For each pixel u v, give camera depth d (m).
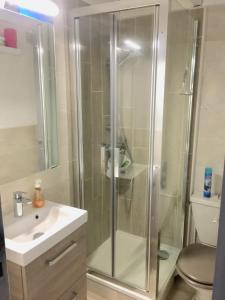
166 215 1.92
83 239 1.60
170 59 1.59
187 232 2.29
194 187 2.17
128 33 1.82
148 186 1.81
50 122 1.81
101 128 2.10
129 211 2.18
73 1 1.83
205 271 1.65
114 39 1.87
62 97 1.87
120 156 2.13
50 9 1.54
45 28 1.67
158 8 1.48
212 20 1.84
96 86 2.02
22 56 1.58
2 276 0.81
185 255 1.81
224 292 0.67
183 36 1.76
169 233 2.03
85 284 1.69
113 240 2.19
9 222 1.46
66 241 1.43
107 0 1.94
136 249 2.14
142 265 2.04
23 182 1.64
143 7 1.55
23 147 1.63
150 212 1.78
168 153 1.79
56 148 1.87
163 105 1.59
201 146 2.08
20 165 1.62
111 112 2.03
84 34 1.87
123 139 2.10
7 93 1.52
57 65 1.79
